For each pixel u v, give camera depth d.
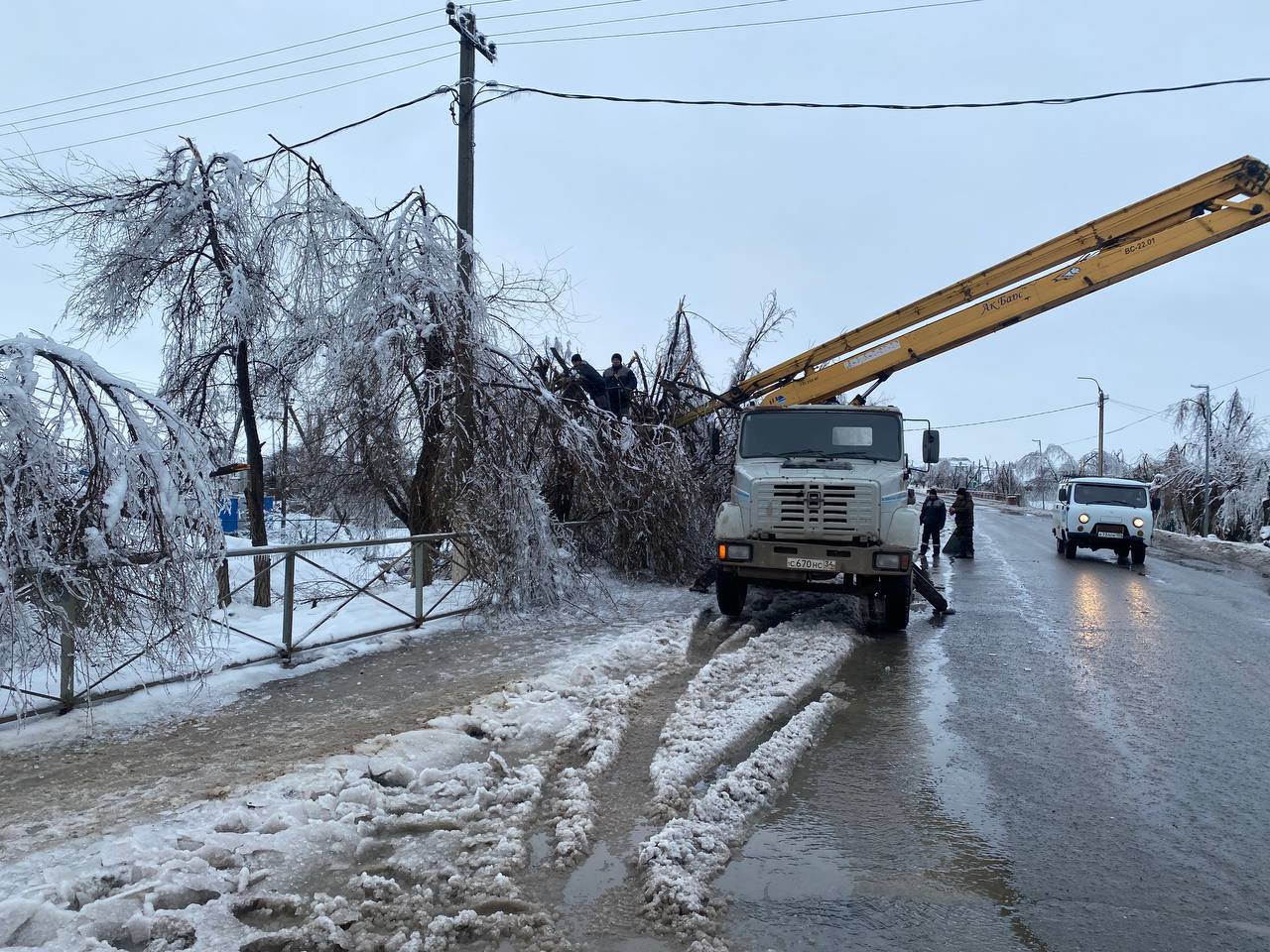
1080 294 10.29
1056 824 3.98
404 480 10.20
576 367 11.84
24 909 2.90
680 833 3.63
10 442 4.46
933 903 3.20
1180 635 9.12
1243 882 3.43
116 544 4.79
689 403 13.77
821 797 4.28
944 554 19.25
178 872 3.23
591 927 3.02
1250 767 4.81
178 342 9.48
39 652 4.84
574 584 9.91
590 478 10.75
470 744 4.88
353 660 6.91
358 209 9.48
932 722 5.62
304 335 9.07
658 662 6.98
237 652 6.57
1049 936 2.98
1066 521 19.62
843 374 11.20
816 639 7.98
